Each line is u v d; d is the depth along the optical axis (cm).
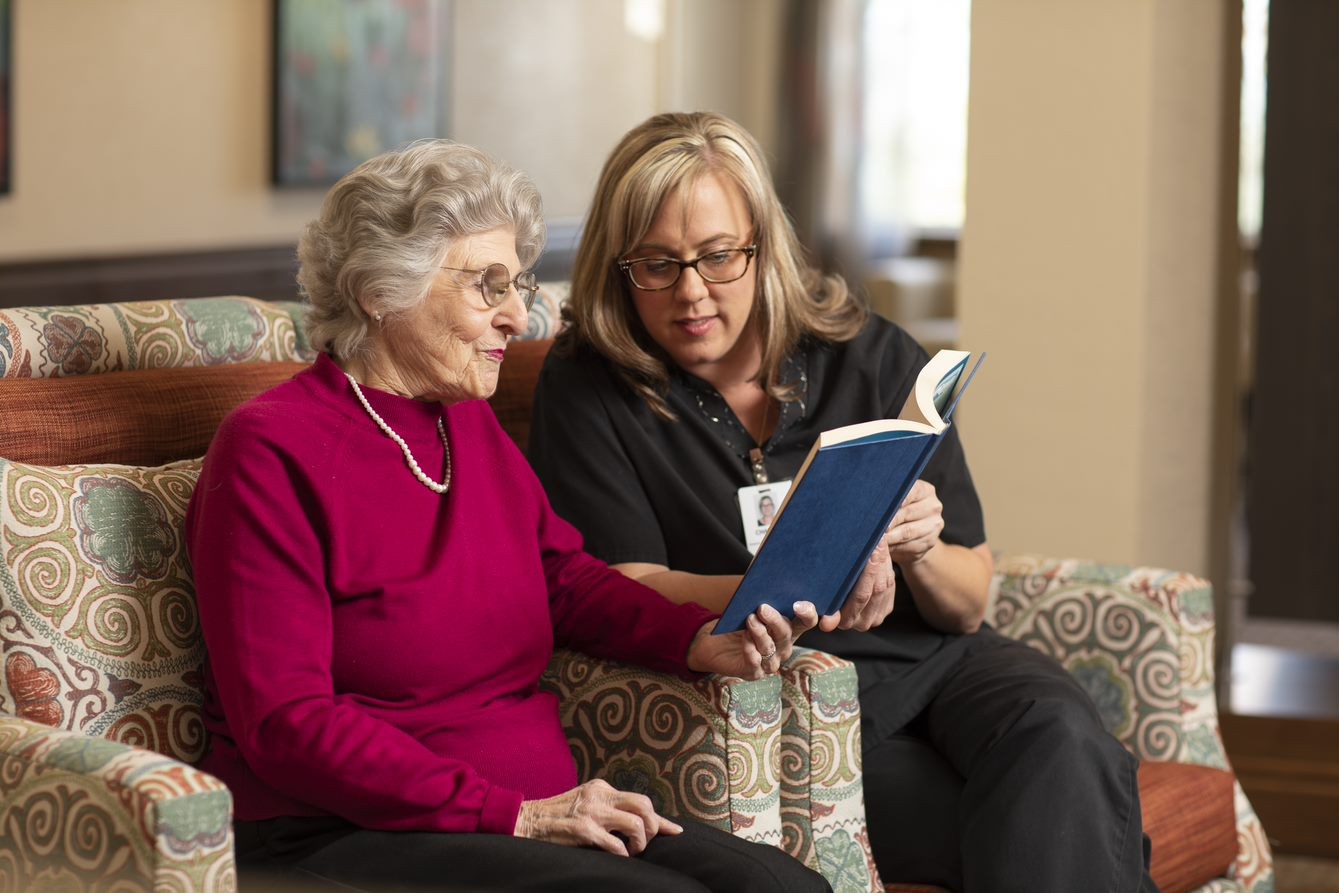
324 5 644
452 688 186
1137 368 377
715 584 212
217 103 609
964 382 197
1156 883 220
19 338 201
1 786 160
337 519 178
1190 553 416
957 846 211
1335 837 355
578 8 806
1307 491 475
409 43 688
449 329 184
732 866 173
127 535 188
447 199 181
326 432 181
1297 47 455
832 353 237
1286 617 482
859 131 958
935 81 1004
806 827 202
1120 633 249
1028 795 201
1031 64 382
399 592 180
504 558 194
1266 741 383
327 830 176
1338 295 462
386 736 171
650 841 180
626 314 228
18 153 527
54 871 155
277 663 169
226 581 171
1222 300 421
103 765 153
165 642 188
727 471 229
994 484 398
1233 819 241
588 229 227
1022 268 389
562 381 231
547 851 169
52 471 186
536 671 197
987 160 390
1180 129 387
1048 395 389
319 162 651
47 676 177
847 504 176
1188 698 247
